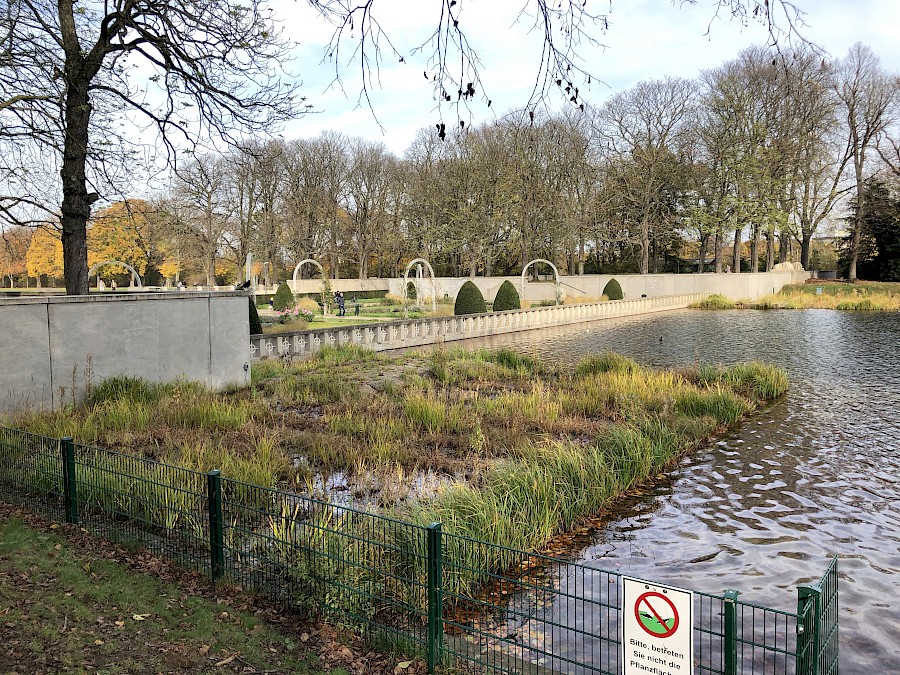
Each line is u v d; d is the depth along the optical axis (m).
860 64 42.28
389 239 61.19
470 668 4.50
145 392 12.77
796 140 28.28
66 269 13.98
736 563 6.92
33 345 11.58
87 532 6.61
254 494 7.54
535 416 12.95
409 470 9.50
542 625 5.44
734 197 51.28
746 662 5.02
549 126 42.34
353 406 13.48
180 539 6.41
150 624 4.80
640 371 17.78
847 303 44.91
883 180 51.88
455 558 5.85
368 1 3.24
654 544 7.42
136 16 13.41
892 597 6.19
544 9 3.18
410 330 27.56
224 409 12.17
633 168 54.16
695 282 53.34
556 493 7.90
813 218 57.66
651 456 10.03
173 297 14.26
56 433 9.47
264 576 5.54
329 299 43.56
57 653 4.32
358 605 5.07
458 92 3.33
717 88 48.41
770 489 9.32
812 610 3.22
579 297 54.03
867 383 18.00
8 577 5.44
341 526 6.00
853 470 10.16
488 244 56.78
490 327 33.41
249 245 51.91
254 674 4.22
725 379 17.09
